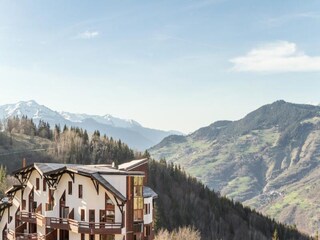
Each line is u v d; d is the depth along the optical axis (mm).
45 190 78562
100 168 78688
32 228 80438
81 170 72375
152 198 80938
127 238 71000
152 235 79812
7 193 85500
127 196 71438
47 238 73688
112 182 72062
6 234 85375
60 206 75250
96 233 69875
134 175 72500
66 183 74938
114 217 70312
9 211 86625
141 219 73625
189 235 158500
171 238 141250
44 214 77062
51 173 74938
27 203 81750
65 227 72625
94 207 71625
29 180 81688
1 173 142250
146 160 85000
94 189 71875
